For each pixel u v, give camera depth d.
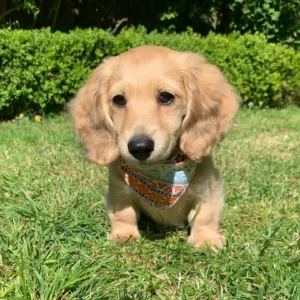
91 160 0.41
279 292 0.30
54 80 0.96
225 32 1.40
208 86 0.40
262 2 1.30
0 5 1.14
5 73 0.91
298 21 1.34
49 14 1.23
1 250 0.36
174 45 1.09
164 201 0.39
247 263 0.34
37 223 0.41
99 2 1.35
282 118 1.08
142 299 0.30
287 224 0.42
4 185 0.52
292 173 0.60
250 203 0.49
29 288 0.30
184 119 0.38
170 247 0.37
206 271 0.33
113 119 0.39
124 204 0.41
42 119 0.96
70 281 0.31
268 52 1.16
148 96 0.36
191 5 1.35
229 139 0.82
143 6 1.39
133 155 0.34
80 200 0.48
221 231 0.43
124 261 0.35
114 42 1.04
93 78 0.41
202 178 0.39
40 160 0.63
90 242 0.39
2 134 0.79
